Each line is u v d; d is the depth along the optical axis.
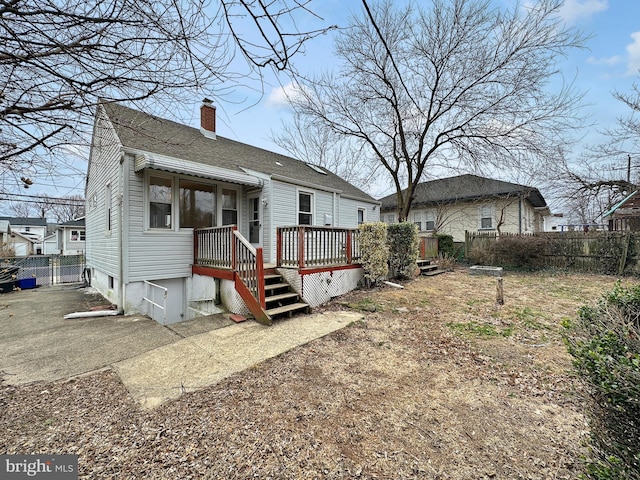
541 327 5.11
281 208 8.93
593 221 22.86
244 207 8.91
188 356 4.04
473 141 11.79
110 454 2.20
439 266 12.05
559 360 3.90
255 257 5.46
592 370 1.68
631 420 1.53
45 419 2.63
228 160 8.77
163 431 2.47
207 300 6.93
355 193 13.06
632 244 9.73
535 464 2.12
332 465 2.12
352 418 2.68
